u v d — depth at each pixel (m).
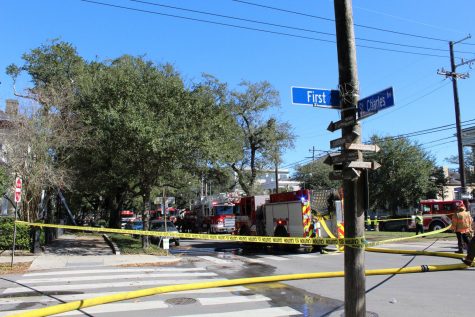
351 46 6.62
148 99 18.70
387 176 48.25
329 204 19.20
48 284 10.88
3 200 23.27
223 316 7.59
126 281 11.41
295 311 7.94
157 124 17.86
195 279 11.80
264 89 41.16
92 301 7.92
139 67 20.02
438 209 31.34
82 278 11.90
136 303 8.61
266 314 7.73
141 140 17.53
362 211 6.40
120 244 21.77
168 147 17.92
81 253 18.89
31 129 18.66
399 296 8.95
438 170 52.78
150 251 19.72
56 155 20.92
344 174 6.29
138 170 20.00
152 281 11.41
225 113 22.23
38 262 15.34
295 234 19.22
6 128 19.14
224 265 15.16
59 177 19.89
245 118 40.94
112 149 19.05
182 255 18.98
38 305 8.46
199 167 20.56
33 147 18.56
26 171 18.30
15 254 17.72
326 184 64.75
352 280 6.32
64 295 9.45
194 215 47.72
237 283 9.12
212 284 8.98
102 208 49.78
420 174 47.06
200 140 18.41
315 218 19.06
